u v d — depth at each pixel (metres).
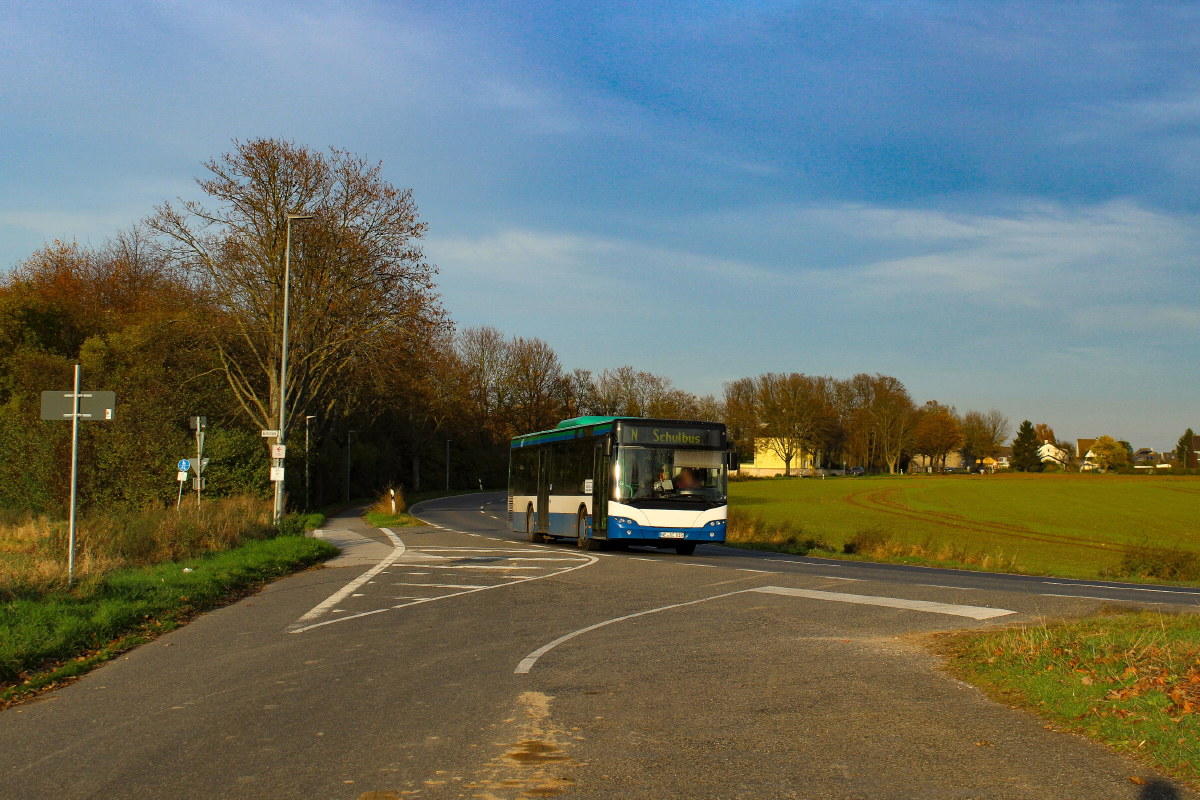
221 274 39.34
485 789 5.13
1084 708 6.46
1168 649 7.82
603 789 5.11
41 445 31.66
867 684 7.68
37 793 5.14
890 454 119.25
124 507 29.16
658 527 21.36
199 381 41.72
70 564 13.33
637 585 15.29
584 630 10.68
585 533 23.69
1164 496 80.12
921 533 47.59
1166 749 5.49
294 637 10.37
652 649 9.43
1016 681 7.44
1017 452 134.00
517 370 86.94
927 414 137.38
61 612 10.54
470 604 13.06
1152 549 24.95
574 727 6.41
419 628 10.94
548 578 16.52
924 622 11.01
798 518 58.41
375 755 5.78
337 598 13.86
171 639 10.33
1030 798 4.90
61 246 52.81
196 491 33.38
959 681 7.73
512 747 5.93
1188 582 21.28
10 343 44.50
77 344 48.25
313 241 39.72
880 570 19.05
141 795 5.09
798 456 114.44
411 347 40.78
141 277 54.56
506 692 7.53
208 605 13.06
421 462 84.94
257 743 6.09
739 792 5.05
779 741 6.02
